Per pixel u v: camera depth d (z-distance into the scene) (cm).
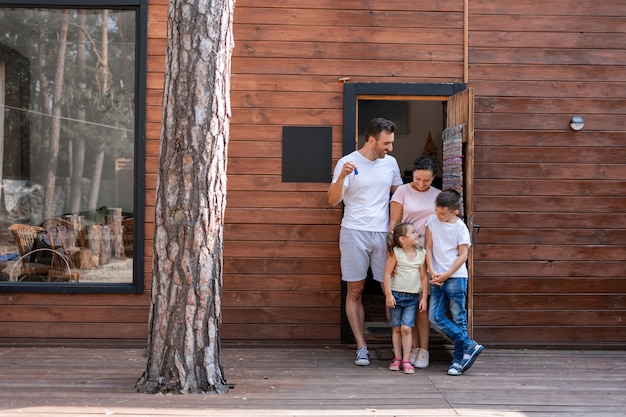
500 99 614
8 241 614
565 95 616
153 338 465
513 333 611
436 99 620
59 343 598
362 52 611
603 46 618
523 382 502
